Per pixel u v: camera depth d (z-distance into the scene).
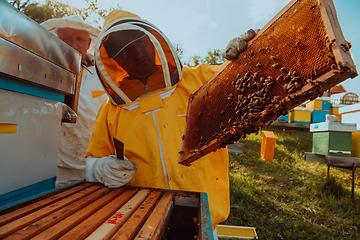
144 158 1.78
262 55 1.07
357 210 4.04
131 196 1.25
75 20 3.23
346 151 4.78
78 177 3.62
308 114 10.11
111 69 1.88
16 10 1.11
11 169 1.20
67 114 1.72
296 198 4.45
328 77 0.78
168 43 1.75
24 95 1.27
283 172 5.72
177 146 1.77
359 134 4.82
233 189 4.55
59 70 1.48
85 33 3.42
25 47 1.17
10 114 1.18
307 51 0.88
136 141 1.80
